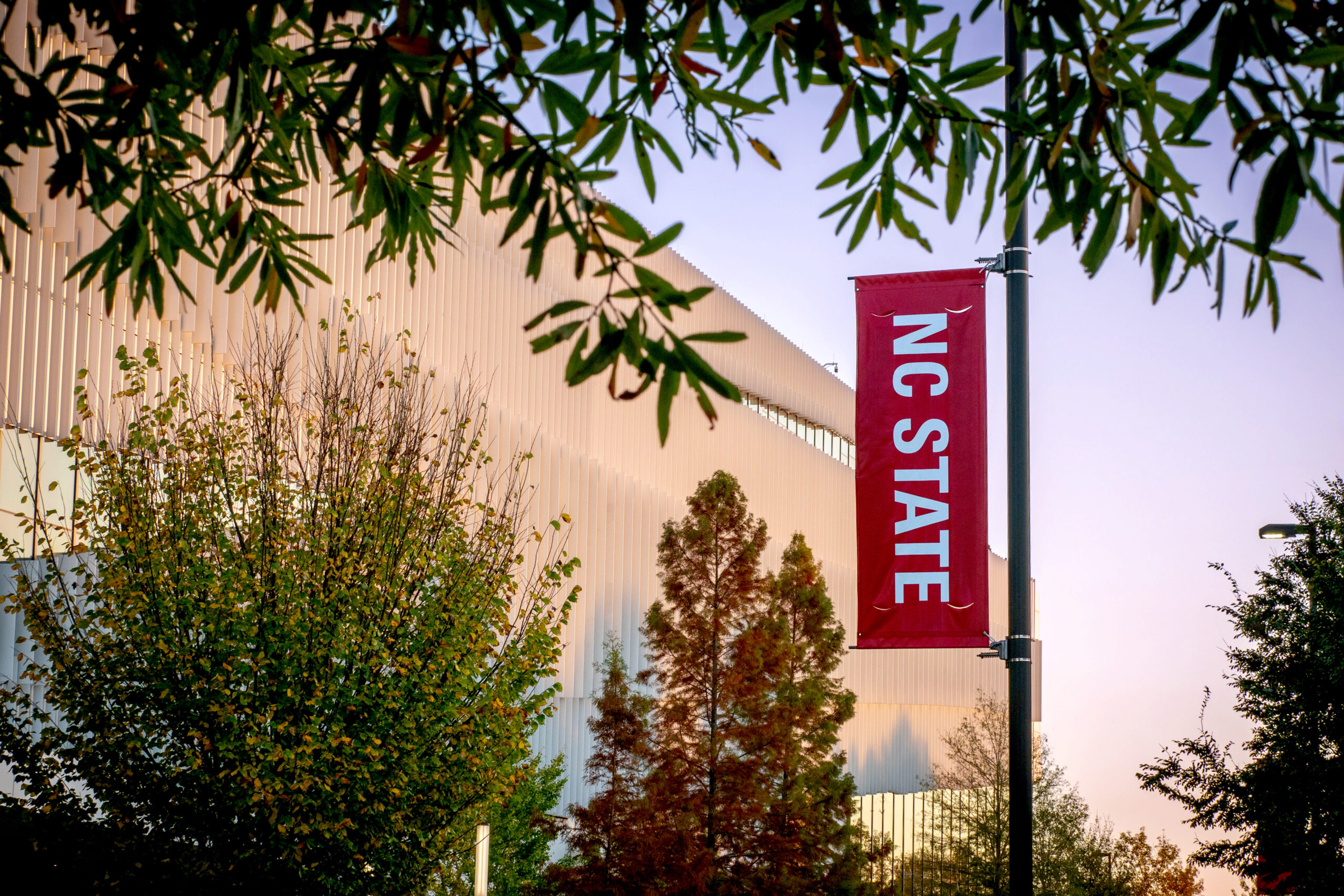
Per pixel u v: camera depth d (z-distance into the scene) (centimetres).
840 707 1912
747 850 1719
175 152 427
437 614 1167
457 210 409
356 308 2041
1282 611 1565
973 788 3625
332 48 338
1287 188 321
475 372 2389
